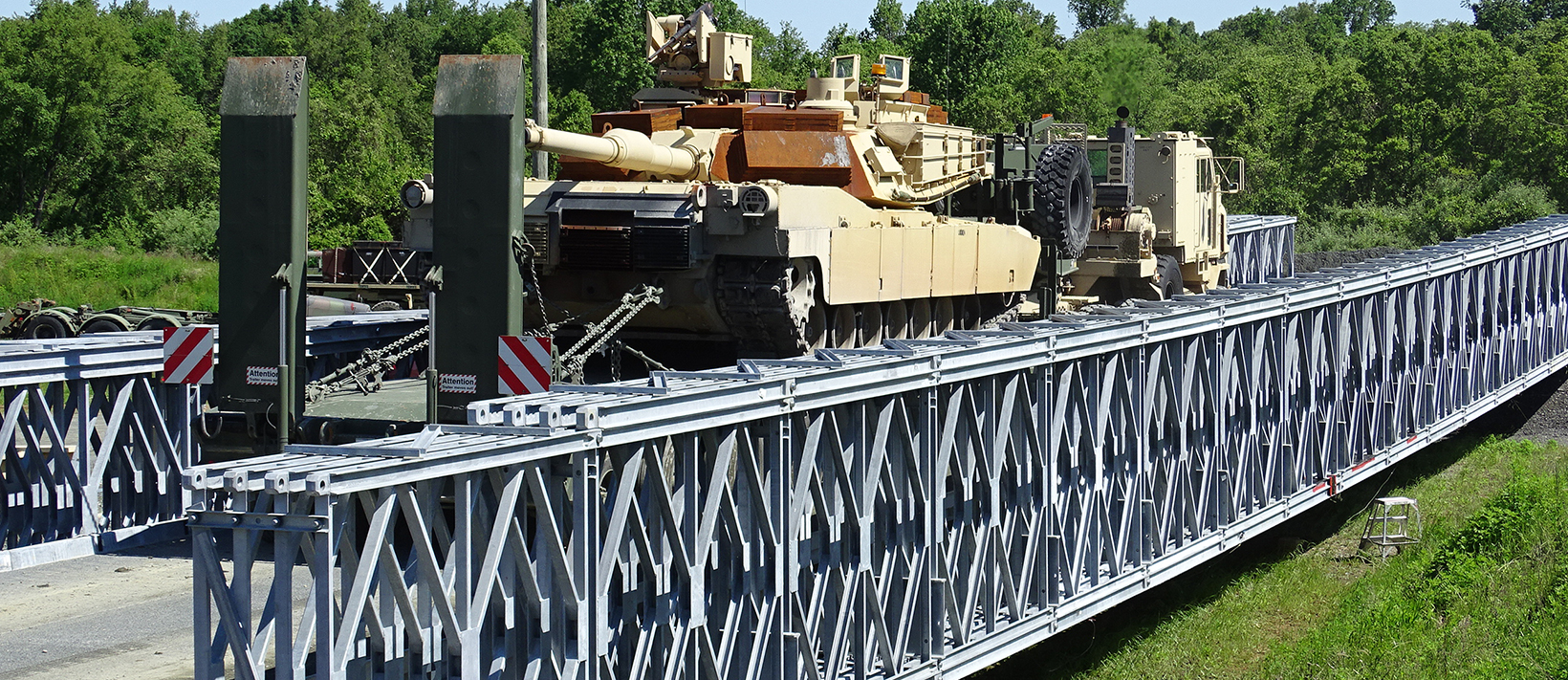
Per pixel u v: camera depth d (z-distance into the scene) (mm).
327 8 104312
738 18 58125
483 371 10648
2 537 11961
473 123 10523
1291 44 96750
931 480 9055
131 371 12453
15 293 36438
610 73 51906
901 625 8992
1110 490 11195
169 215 48312
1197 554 12219
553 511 6980
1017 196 18859
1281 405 13828
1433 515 16500
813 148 15422
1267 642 12477
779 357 14578
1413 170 48844
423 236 14156
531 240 13758
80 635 10211
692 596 7539
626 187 14055
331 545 5836
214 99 76938
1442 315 17844
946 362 9023
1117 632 12484
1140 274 20828
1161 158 22734
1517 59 51031
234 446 11445
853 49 55969
